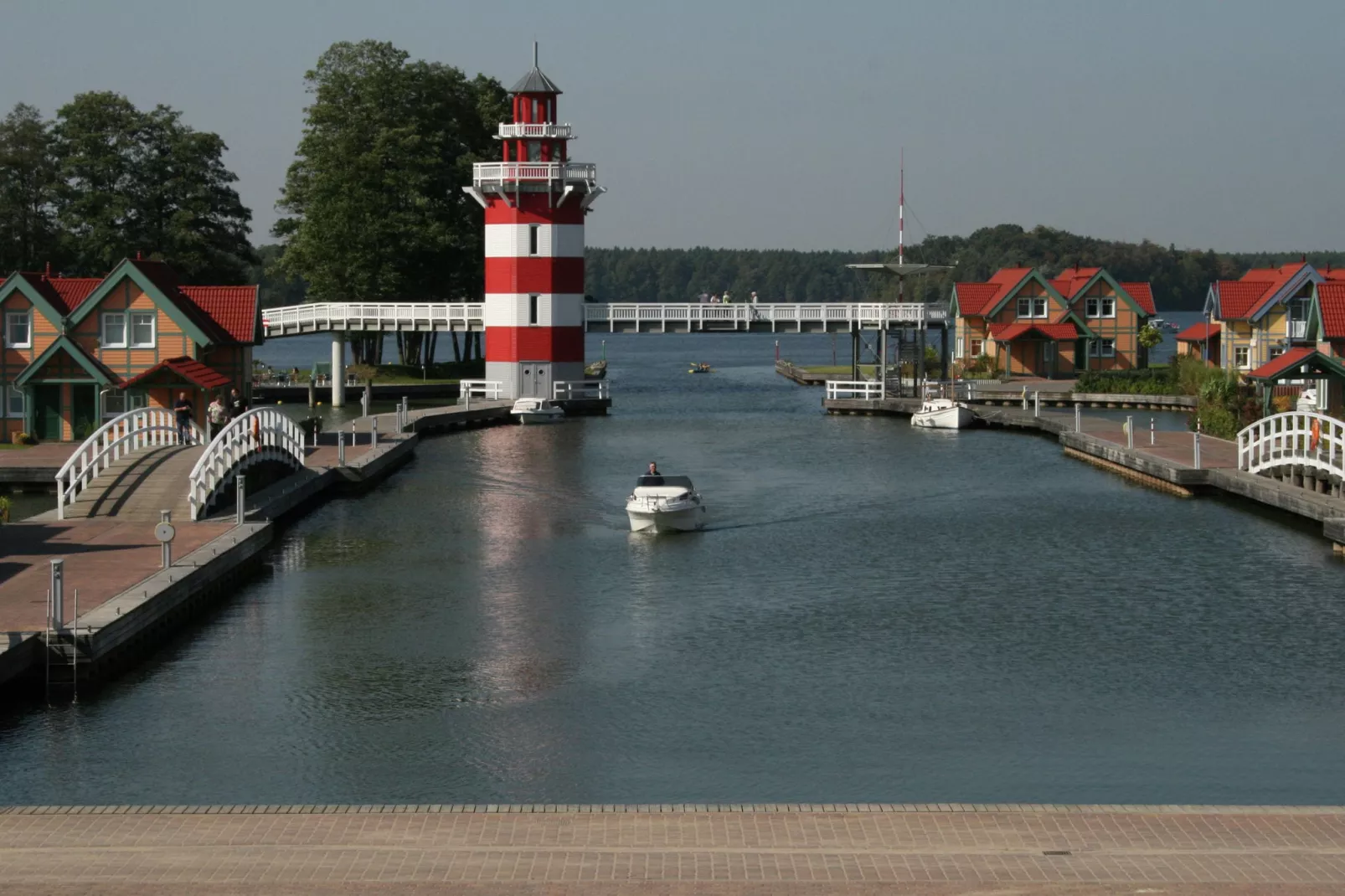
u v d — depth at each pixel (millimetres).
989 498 68438
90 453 70750
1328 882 21828
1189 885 21750
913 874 22219
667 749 32156
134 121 126875
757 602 46438
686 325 119562
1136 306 138750
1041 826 24141
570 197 112500
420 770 30859
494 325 113188
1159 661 39031
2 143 127688
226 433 57344
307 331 120062
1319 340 83875
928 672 38188
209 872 22406
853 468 79938
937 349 172000
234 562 48094
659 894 21547
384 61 130625
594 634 42312
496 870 22422
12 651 33781
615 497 68875
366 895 21562
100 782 29969
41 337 80000
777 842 23531
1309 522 58156
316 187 127188
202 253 126125
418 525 60906
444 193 131375
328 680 37438
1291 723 33844
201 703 35375
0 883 21984
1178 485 68250
